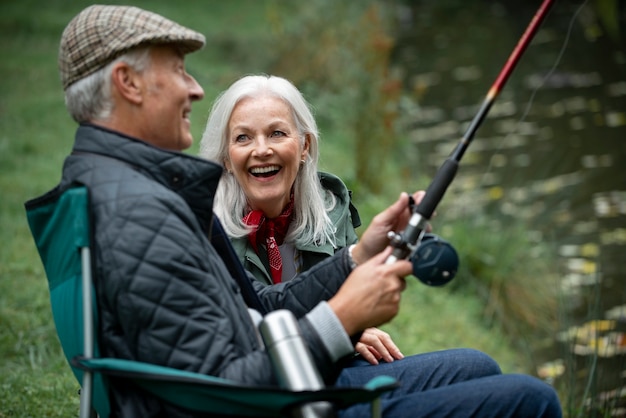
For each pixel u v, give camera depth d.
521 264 7.04
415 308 6.28
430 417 2.58
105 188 2.46
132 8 2.59
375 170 8.34
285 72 10.77
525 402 2.56
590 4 15.63
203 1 15.73
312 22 11.61
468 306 6.56
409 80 12.86
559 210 8.23
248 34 13.16
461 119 11.04
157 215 2.41
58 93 9.77
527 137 10.32
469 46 14.95
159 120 2.59
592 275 7.02
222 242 2.83
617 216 8.15
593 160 9.56
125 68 2.54
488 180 8.93
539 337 6.28
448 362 2.99
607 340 5.87
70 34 2.57
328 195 3.58
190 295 2.38
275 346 2.35
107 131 2.55
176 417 2.42
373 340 3.19
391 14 16.14
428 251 2.47
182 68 2.64
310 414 2.30
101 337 2.44
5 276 5.31
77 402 3.98
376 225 2.77
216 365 2.36
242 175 3.38
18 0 14.45
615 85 12.29
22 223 6.23
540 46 14.54
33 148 8.04
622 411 4.98
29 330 4.68
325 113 9.75
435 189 2.56
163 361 2.36
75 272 2.50
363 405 2.66
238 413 2.39
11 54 11.31
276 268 3.41
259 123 3.35
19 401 3.95
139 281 2.36
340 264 2.85
